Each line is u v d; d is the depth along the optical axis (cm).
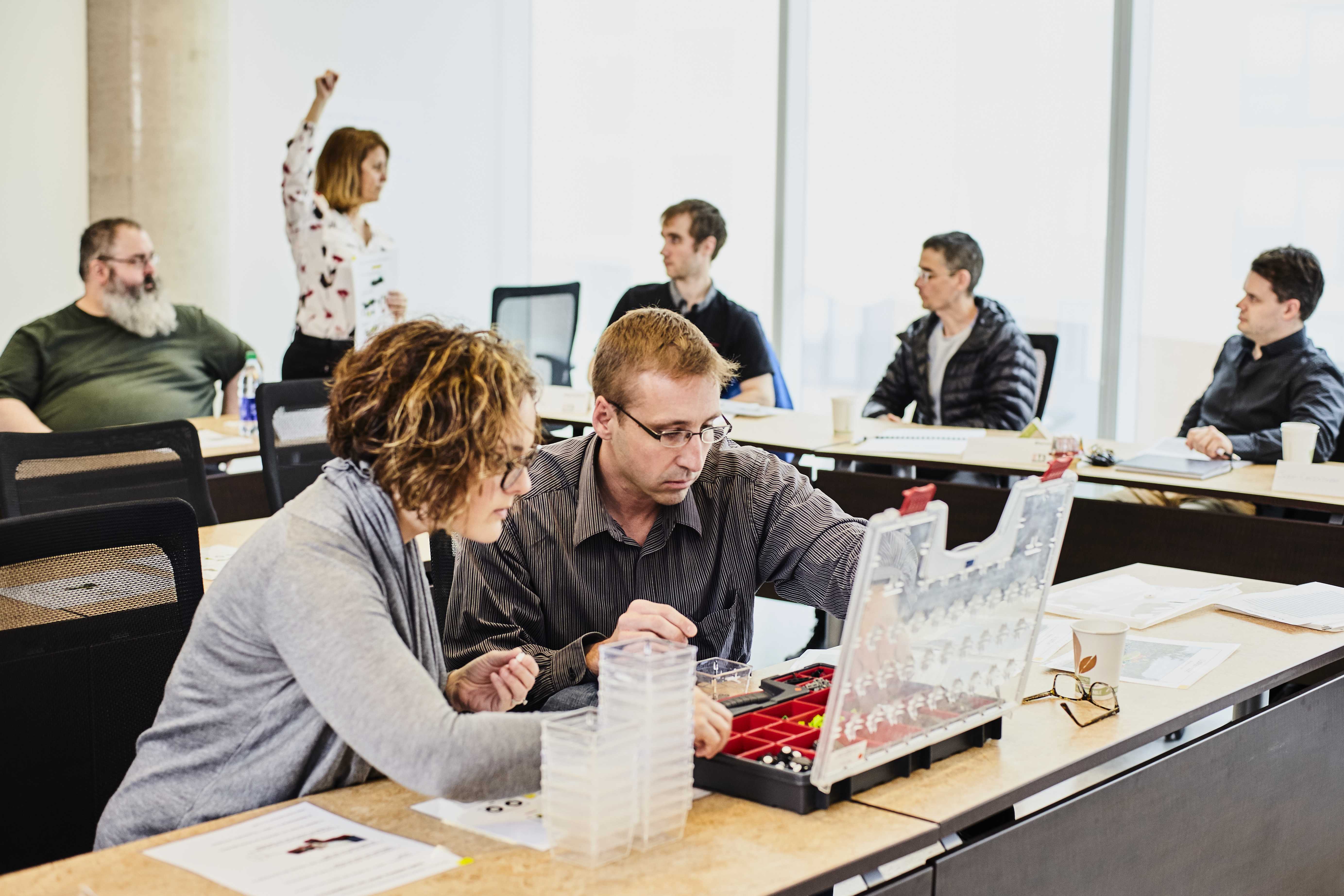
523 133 745
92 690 161
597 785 116
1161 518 335
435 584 225
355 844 122
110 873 115
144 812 133
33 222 561
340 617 123
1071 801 149
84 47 568
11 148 552
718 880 115
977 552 137
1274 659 190
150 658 166
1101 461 353
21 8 546
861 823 128
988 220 568
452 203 727
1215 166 507
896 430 416
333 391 131
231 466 497
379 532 131
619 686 123
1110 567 346
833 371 629
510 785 124
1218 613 218
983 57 562
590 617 191
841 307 622
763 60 636
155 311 419
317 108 500
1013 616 148
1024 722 160
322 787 136
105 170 575
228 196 603
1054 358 441
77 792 159
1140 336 532
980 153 568
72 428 411
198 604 170
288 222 509
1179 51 510
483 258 745
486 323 751
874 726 132
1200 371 519
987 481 403
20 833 155
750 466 199
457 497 127
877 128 598
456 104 721
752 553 196
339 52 673
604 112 705
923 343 452
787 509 197
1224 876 180
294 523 129
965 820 132
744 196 651
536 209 746
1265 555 319
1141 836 161
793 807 130
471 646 186
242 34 636
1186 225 516
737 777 134
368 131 505
